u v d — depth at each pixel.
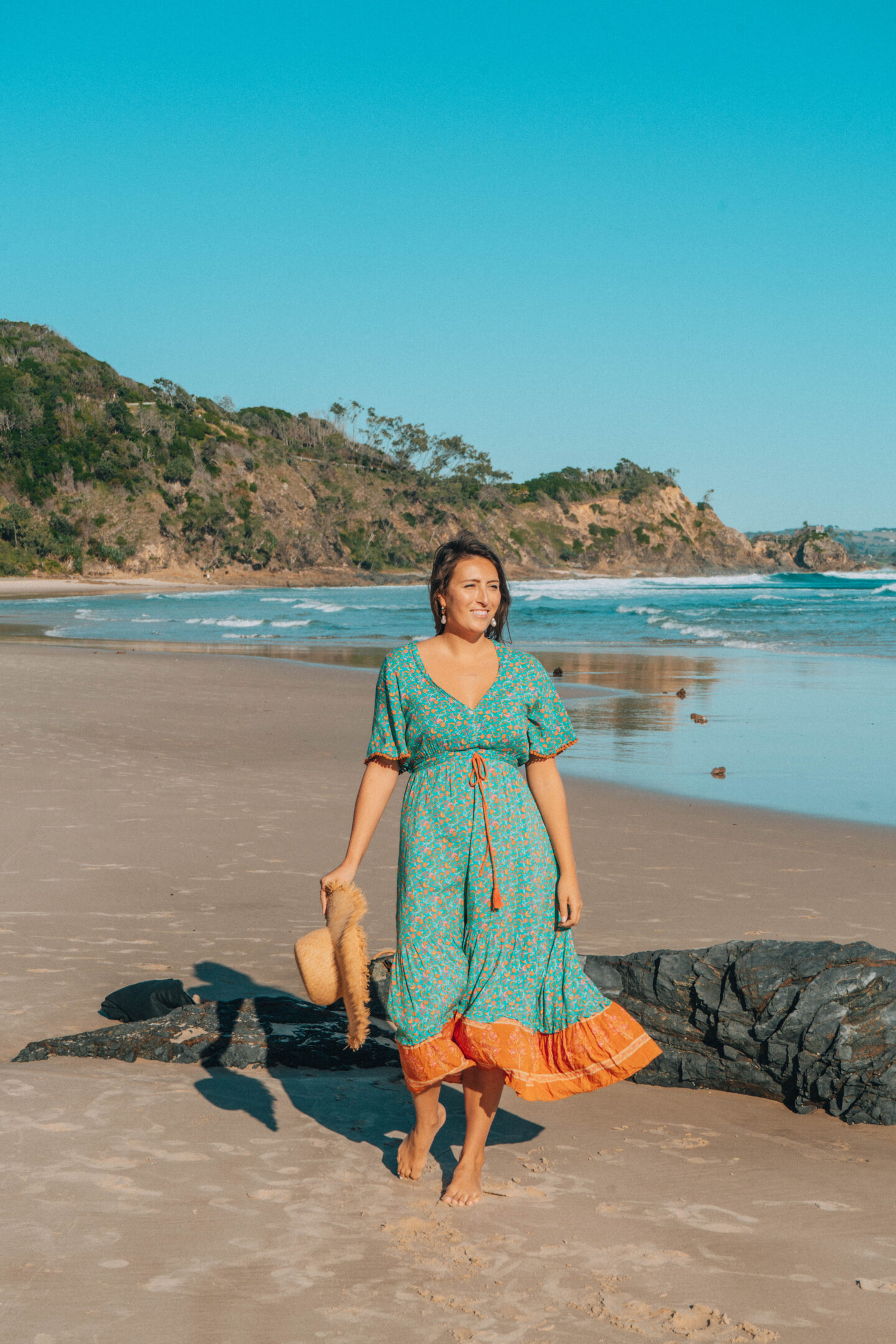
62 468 116.75
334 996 2.73
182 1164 2.86
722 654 24.12
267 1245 2.44
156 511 118.69
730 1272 2.38
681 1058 3.59
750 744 11.73
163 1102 3.32
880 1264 2.44
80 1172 2.78
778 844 7.31
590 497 181.38
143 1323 2.12
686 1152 3.08
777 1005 3.40
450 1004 2.67
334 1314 2.17
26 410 119.00
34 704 14.16
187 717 13.43
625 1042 2.64
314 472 145.38
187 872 6.41
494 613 2.82
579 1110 3.42
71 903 5.73
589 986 2.72
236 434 140.62
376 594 81.75
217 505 123.25
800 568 182.50
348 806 8.37
